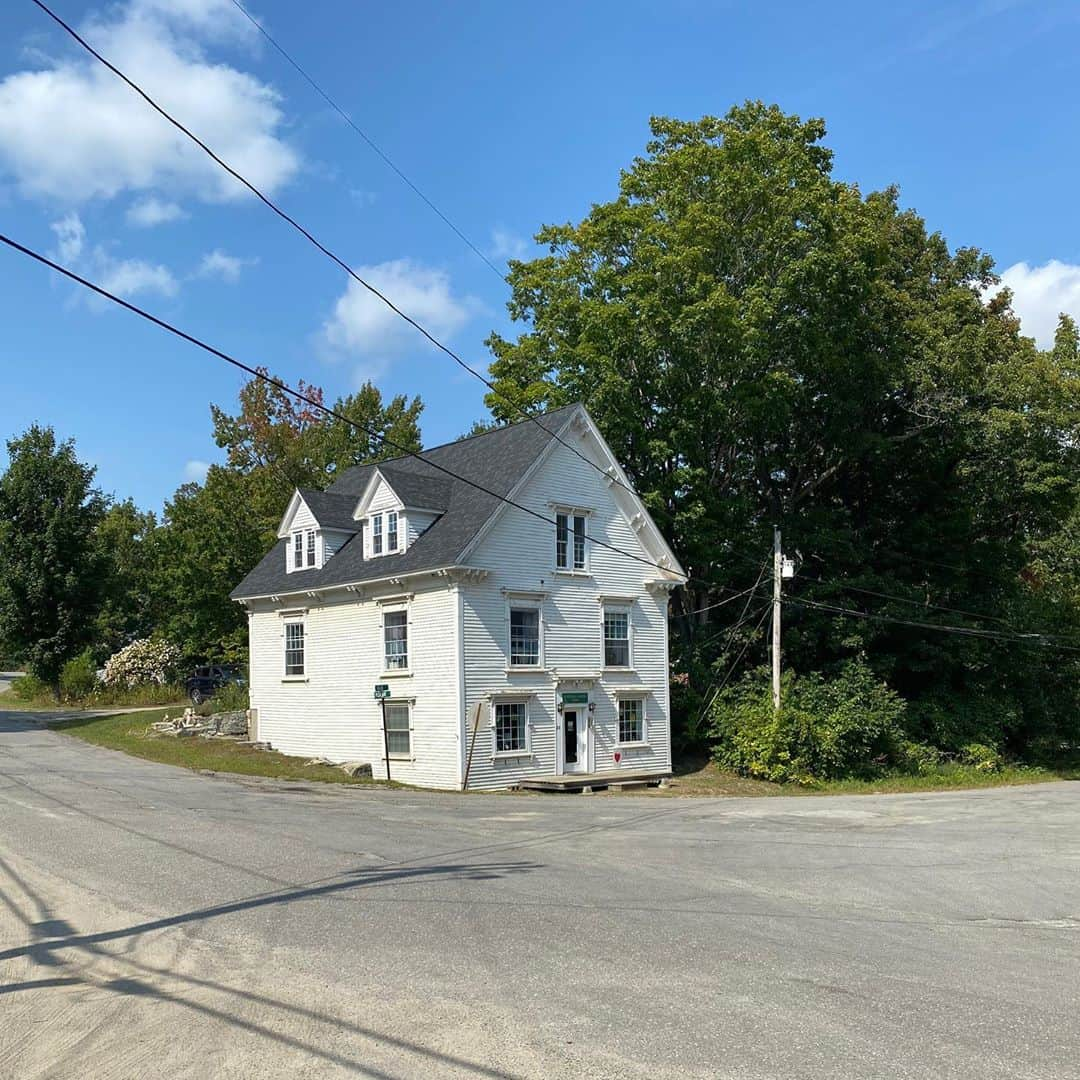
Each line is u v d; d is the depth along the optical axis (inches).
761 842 642.8
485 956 334.0
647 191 1528.1
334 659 1217.4
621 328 1386.6
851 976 316.5
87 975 318.0
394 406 2481.5
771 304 1389.0
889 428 1667.1
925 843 659.4
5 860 514.9
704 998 288.5
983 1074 233.0
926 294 1734.7
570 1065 237.0
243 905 414.0
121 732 1386.6
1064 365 1571.1
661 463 1464.1
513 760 1101.7
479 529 1079.0
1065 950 364.2
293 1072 235.3
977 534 1750.7
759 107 1540.4
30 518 2053.4
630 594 1264.8
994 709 1628.9
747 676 1430.9
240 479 2021.4
